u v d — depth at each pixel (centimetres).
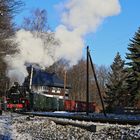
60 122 3003
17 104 5872
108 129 2178
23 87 5988
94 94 14425
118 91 8062
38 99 6100
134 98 6675
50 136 2011
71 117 3497
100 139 1808
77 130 2334
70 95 13050
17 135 2022
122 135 1833
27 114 4603
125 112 6278
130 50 6894
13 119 3484
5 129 2373
